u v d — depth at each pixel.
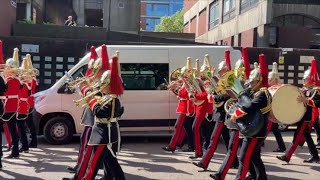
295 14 27.72
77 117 10.91
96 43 14.80
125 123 10.94
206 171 8.24
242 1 32.22
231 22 34.75
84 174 6.71
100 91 6.01
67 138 10.94
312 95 8.77
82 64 10.88
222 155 9.87
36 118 10.82
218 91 7.93
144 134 12.59
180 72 9.80
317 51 15.71
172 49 11.23
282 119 7.23
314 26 27.92
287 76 15.62
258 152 6.56
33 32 21.55
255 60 15.40
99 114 5.89
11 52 14.35
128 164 8.82
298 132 8.98
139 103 10.98
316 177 8.02
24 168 8.30
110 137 5.97
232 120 6.57
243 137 6.55
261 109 6.41
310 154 9.65
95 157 5.98
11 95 8.72
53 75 14.54
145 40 22.67
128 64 11.04
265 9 27.12
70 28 21.88
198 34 49.19
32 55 14.46
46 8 34.59
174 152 10.05
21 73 9.26
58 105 10.87
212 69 9.05
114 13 32.28
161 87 11.09
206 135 9.24
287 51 15.60
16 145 9.06
